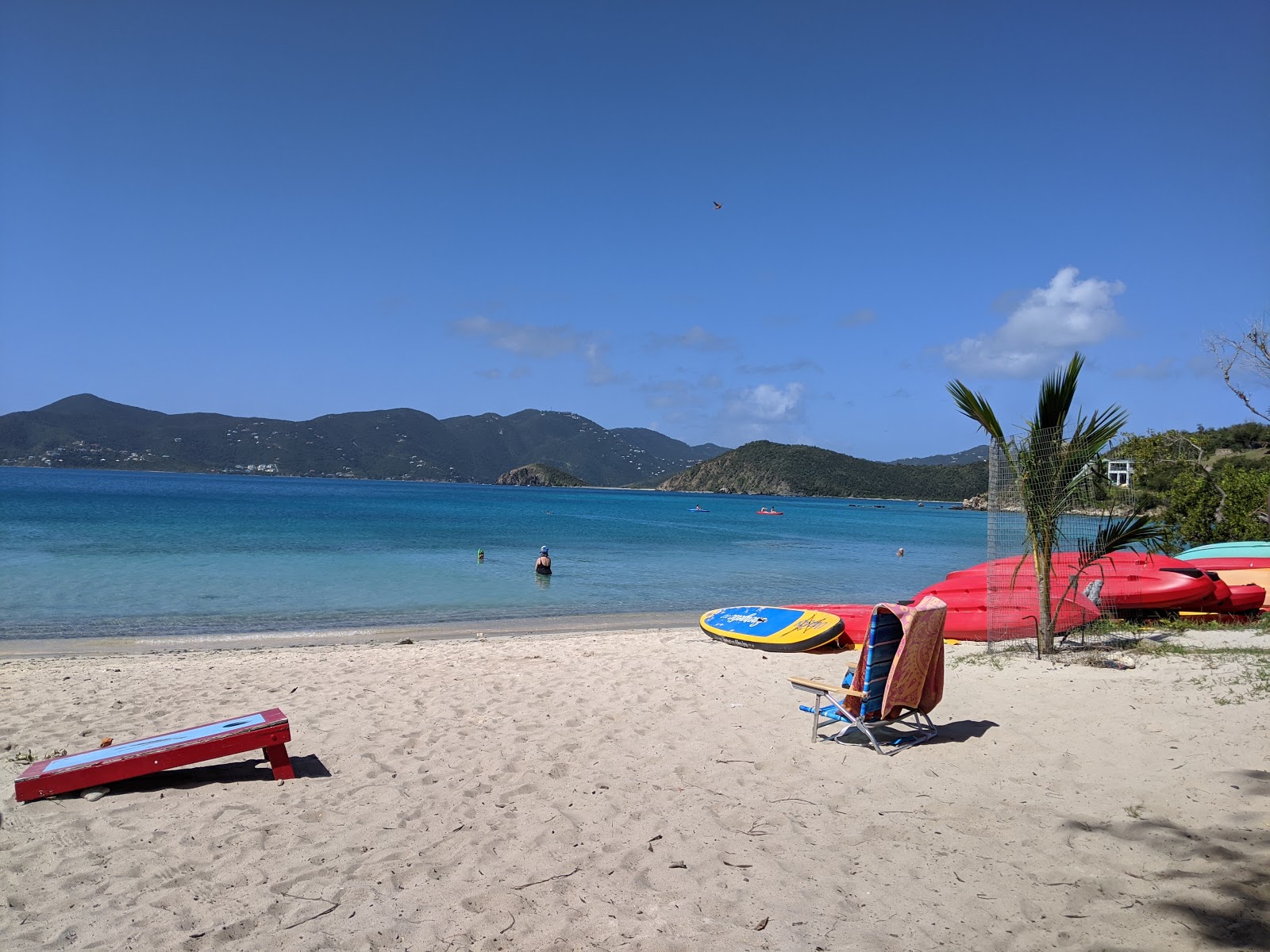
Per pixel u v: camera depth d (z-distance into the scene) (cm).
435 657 1036
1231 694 630
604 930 329
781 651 1044
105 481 14275
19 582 1933
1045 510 866
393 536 3747
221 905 351
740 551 3606
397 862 395
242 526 4041
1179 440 3150
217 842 418
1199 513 2075
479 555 2634
